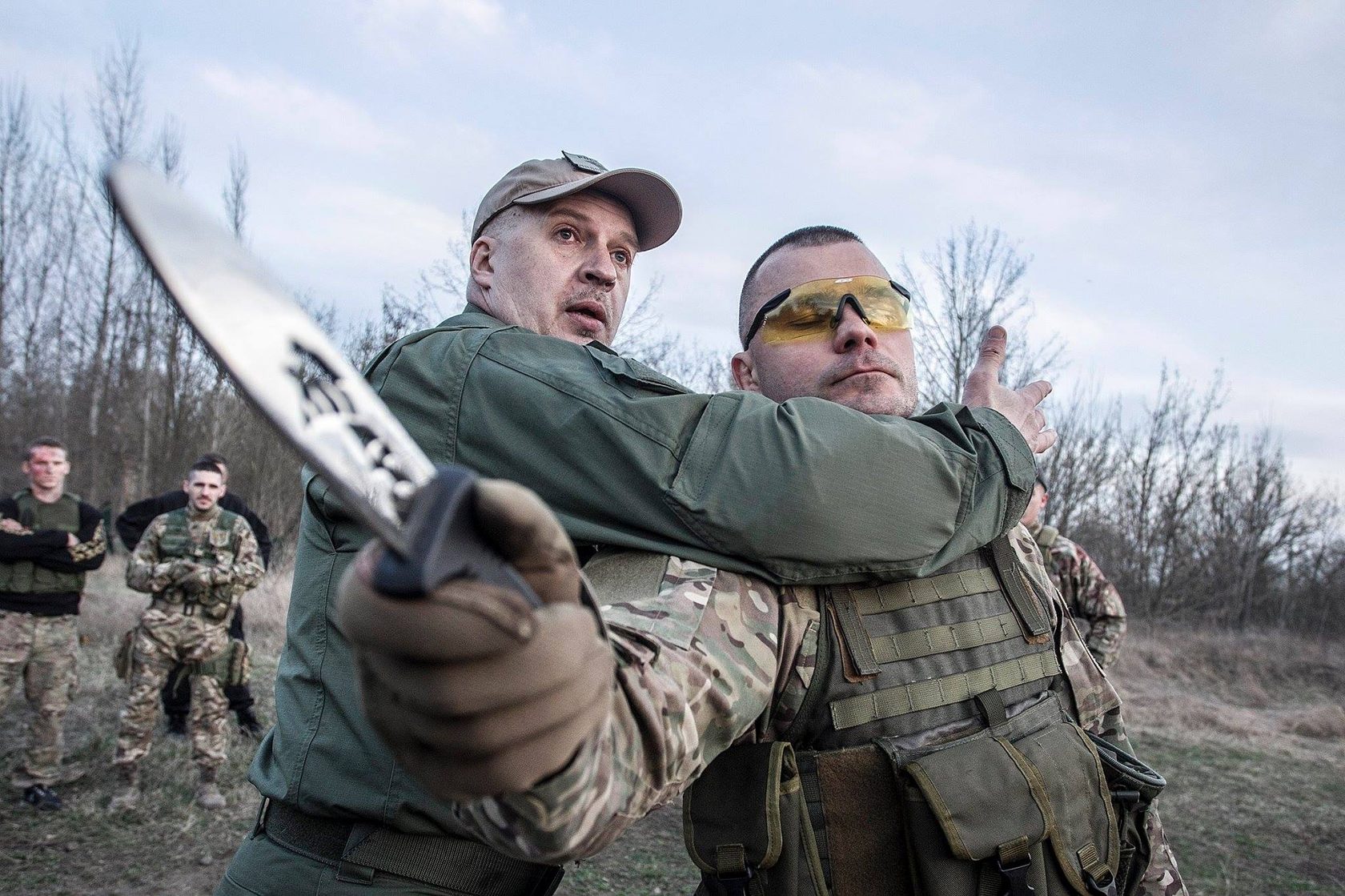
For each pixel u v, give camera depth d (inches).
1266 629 824.9
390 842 49.2
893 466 46.3
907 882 48.3
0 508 183.3
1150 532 816.9
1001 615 55.9
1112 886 51.6
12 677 178.4
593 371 51.0
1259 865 189.5
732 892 48.3
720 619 43.1
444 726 20.0
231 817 180.7
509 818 25.6
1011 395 62.9
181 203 17.4
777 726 50.8
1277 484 873.5
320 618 54.2
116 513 802.2
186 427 802.2
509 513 20.4
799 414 46.5
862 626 49.9
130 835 169.8
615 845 183.2
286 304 18.9
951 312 565.0
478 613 18.9
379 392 54.2
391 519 19.1
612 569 46.7
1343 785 261.1
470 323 62.6
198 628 188.7
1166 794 238.7
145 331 832.3
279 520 678.5
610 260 73.4
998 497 53.1
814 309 63.5
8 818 173.6
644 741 31.4
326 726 51.6
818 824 48.8
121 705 241.4
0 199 927.0
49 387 944.3
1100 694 63.6
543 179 71.4
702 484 44.8
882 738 49.7
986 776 48.6
